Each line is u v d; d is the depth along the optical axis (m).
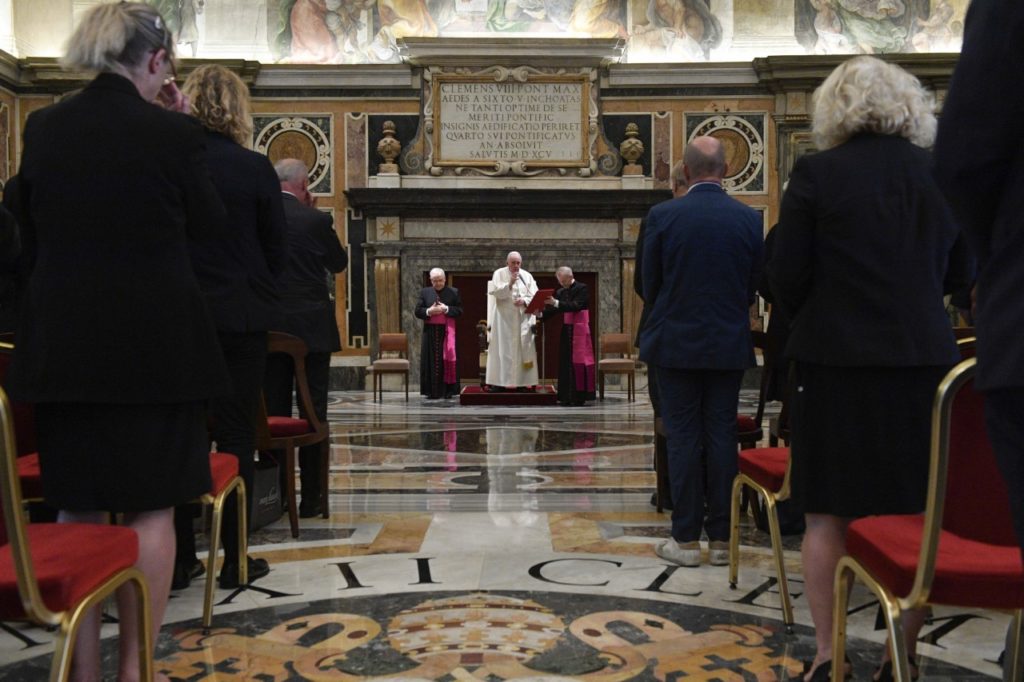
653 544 4.70
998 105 1.42
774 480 3.44
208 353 2.52
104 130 2.45
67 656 1.94
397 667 3.01
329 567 4.25
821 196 2.82
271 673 2.96
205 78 3.75
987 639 3.28
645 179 15.80
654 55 16.11
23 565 1.90
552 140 16.02
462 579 4.05
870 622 3.44
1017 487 1.47
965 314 4.41
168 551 2.53
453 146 16.00
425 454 8.04
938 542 2.05
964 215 1.51
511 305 13.27
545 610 3.61
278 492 5.27
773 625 3.43
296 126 15.95
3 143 15.03
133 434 2.41
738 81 15.80
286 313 5.07
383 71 15.88
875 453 2.72
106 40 2.50
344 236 16.02
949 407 2.00
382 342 14.62
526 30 16.08
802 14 15.89
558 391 12.98
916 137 2.90
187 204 2.55
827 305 2.80
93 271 2.39
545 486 6.41
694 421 4.25
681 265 4.09
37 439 2.44
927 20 15.78
